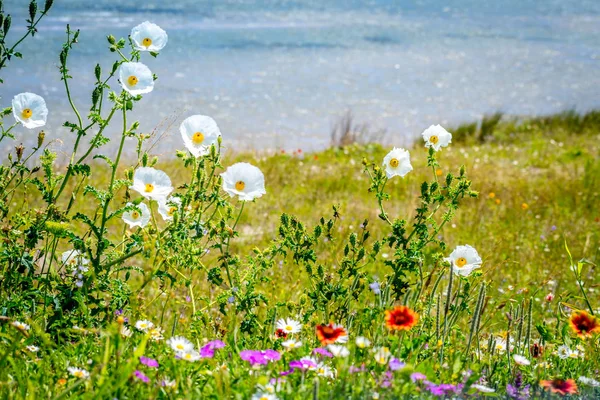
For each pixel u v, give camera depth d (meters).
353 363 2.83
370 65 32.88
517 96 27.41
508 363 3.40
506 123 19.61
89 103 20.22
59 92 21.42
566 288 7.00
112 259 3.91
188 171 11.52
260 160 13.85
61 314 3.51
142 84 3.85
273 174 12.57
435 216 9.75
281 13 57.69
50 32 34.31
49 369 2.95
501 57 37.66
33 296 3.67
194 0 62.75
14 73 23.77
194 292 5.51
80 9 48.44
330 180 12.45
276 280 5.99
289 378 2.87
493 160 14.85
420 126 21.23
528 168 14.14
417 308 3.97
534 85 29.97
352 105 23.75
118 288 3.75
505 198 11.21
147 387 2.69
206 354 2.89
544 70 34.03
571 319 3.40
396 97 25.69
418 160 14.37
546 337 3.77
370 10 64.69
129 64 3.85
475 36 46.84
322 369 2.85
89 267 3.79
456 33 48.12
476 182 12.12
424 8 69.12
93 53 28.95
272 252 4.14
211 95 23.56
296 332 3.60
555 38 47.97
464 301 3.96
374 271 6.97
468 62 35.31
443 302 4.27
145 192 3.64
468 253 3.97
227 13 54.78
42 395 2.67
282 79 27.80
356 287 4.09
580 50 42.06
